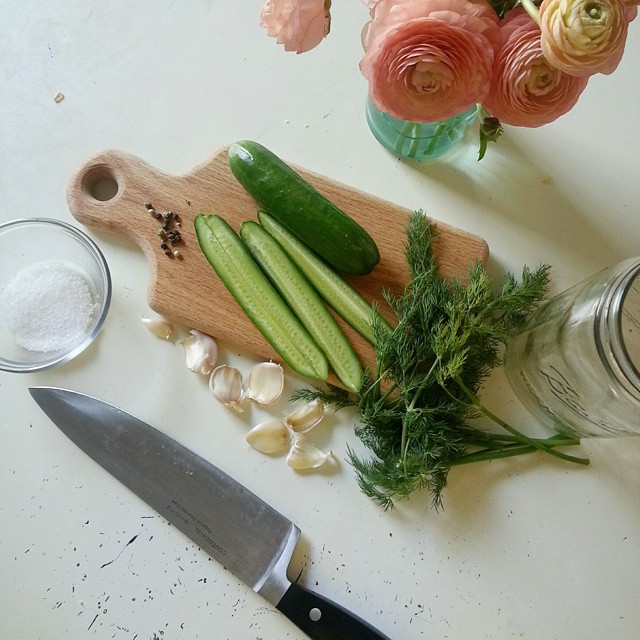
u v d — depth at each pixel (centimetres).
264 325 44
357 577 44
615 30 28
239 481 45
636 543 44
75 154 48
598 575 44
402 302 42
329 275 44
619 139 46
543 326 41
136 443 44
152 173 45
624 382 34
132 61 49
